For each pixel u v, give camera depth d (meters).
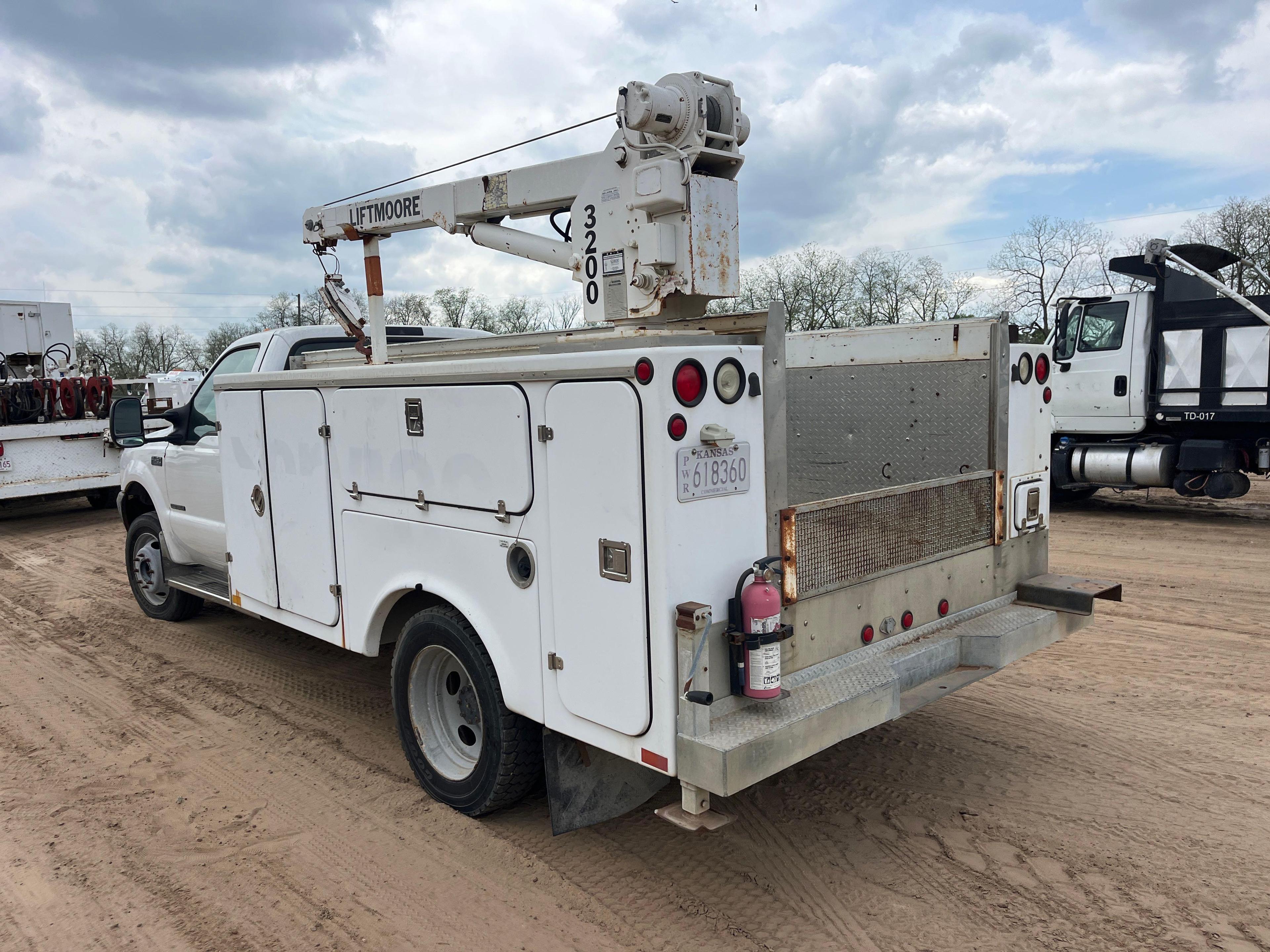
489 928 2.79
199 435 5.35
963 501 3.48
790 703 2.65
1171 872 2.99
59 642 6.22
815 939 2.68
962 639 3.33
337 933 2.79
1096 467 10.33
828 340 4.21
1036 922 2.73
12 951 2.76
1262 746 3.98
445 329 6.13
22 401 11.51
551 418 2.69
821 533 2.85
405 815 3.54
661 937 2.72
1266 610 6.18
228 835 3.43
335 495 3.79
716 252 3.53
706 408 2.47
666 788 3.73
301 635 6.21
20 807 3.71
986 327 3.60
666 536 2.40
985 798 3.55
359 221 5.11
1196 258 9.62
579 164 3.95
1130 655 5.27
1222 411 9.26
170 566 6.08
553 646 2.80
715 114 3.50
